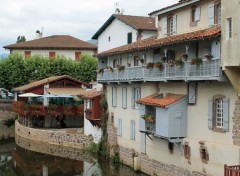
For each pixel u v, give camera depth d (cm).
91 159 4334
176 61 2955
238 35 2425
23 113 5591
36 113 5469
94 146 4566
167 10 3572
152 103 3170
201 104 2881
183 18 3422
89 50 7875
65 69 6994
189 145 2969
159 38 3719
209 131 2795
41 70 6994
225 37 2531
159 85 3422
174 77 3011
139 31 4747
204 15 3156
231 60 2473
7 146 5250
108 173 3678
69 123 5747
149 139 3506
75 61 7094
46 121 5666
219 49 2611
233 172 2283
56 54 7800
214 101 2759
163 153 3297
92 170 3850
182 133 3030
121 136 4038
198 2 3209
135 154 3756
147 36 4775
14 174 3866
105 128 4391
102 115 4419
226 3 2533
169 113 2997
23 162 4338
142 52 3653
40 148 5053
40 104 5744
